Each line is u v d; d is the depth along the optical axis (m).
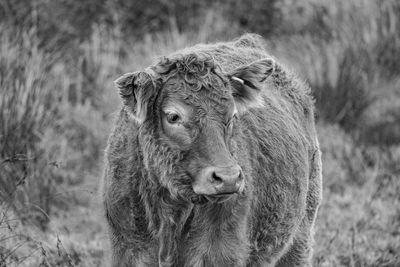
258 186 9.54
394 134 19.55
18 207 13.65
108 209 9.15
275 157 9.84
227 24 22.77
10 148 13.90
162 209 8.92
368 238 14.48
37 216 13.99
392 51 21.19
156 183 8.79
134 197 8.93
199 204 8.70
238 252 9.06
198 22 22.80
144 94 8.44
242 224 9.09
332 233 14.55
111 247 9.24
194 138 8.39
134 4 22.64
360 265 13.37
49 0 20.92
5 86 14.43
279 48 21.52
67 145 16.61
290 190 10.18
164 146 8.54
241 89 8.90
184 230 9.06
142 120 8.41
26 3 19.98
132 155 8.91
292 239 10.84
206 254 9.00
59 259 12.40
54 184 14.80
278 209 9.96
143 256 9.08
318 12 22.95
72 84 19.03
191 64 8.57
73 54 20.25
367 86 20.14
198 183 8.30
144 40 21.86
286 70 11.40
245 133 9.41
